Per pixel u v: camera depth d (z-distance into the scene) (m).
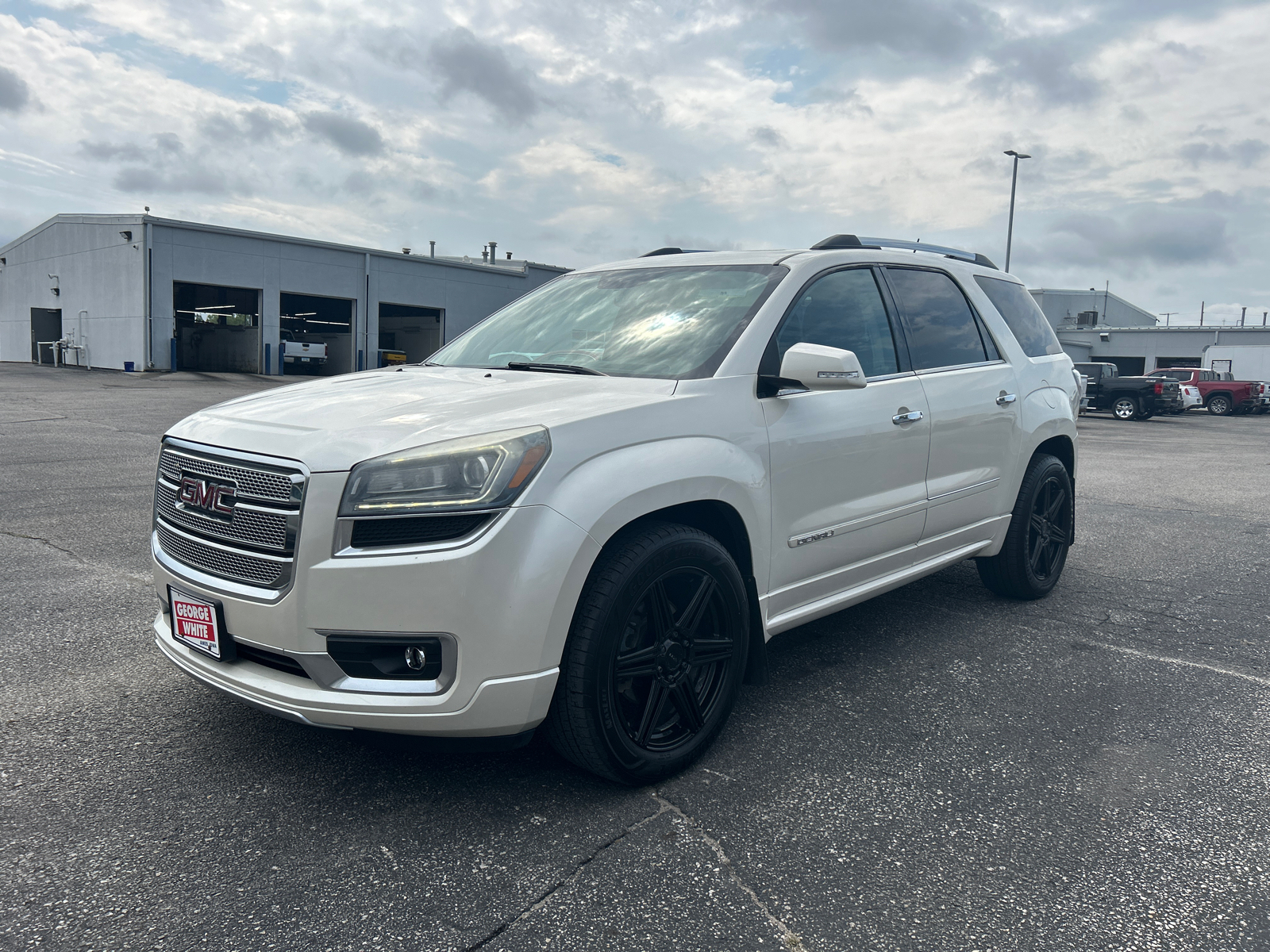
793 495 3.04
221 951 1.84
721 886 2.11
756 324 3.04
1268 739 3.01
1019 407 4.31
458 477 2.23
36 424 13.00
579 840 2.30
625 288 3.57
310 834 2.30
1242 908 2.06
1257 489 9.66
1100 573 5.46
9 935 1.87
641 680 2.63
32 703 3.09
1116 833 2.39
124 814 2.38
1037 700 3.34
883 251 3.81
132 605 4.25
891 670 3.64
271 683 2.36
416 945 1.87
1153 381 26.16
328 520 2.23
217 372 31.48
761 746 2.91
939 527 3.86
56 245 34.06
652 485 2.48
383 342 40.56
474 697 2.24
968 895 2.10
